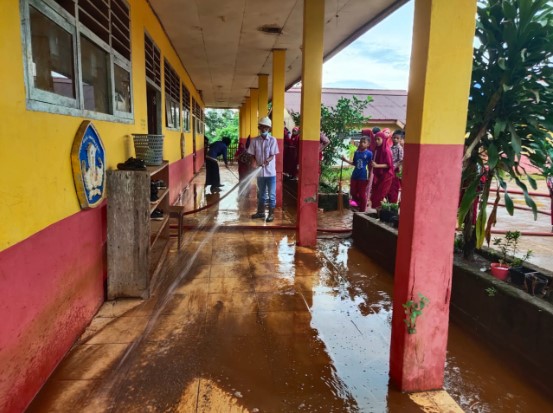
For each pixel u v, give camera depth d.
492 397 2.37
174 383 2.41
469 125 3.24
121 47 4.28
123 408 2.19
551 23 2.99
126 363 2.61
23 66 2.08
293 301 3.63
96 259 3.29
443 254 2.33
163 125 7.04
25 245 2.08
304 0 5.11
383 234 4.56
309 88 5.16
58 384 2.36
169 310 3.39
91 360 2.62
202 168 18.48
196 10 6.07
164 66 7.23
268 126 6.54
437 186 2.27
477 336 3.00
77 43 2.86
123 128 4.16
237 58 9.65
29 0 2.16
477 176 3.26
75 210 2.79
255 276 4.23
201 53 9.12
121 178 3.42
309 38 5.10
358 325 3.20
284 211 7.75
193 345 2.85
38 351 2.27
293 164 10.43
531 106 3.06
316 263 4.69
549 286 2.75
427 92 2.18
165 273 4.27
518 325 2.61
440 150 2.24
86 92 3.17
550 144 3.07
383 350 2.85
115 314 3.29
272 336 3.00
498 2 3.09
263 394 2.34
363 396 2.34
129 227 3.49
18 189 2.01
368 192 8.08
